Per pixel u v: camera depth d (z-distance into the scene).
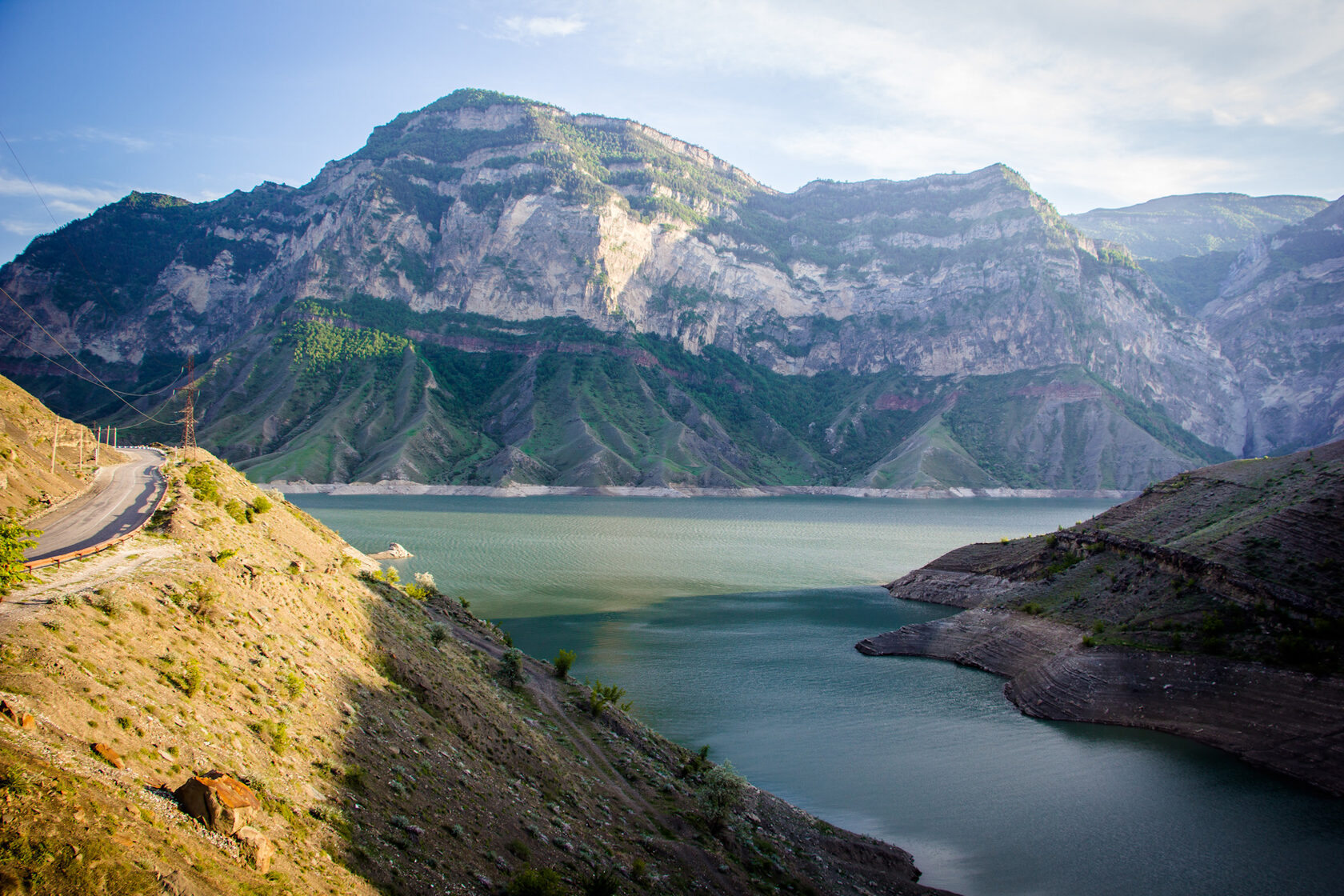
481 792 31.42
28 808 16.05
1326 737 56.44
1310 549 70.75
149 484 59.19
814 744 60.72
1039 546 112.38
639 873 31.25
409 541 166.75
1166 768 56.66
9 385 70.94
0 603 24.91
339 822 23.64
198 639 28.19
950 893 40.78
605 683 74.75
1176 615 73.50
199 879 17.48
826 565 157.50
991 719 67.19
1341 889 41.78
